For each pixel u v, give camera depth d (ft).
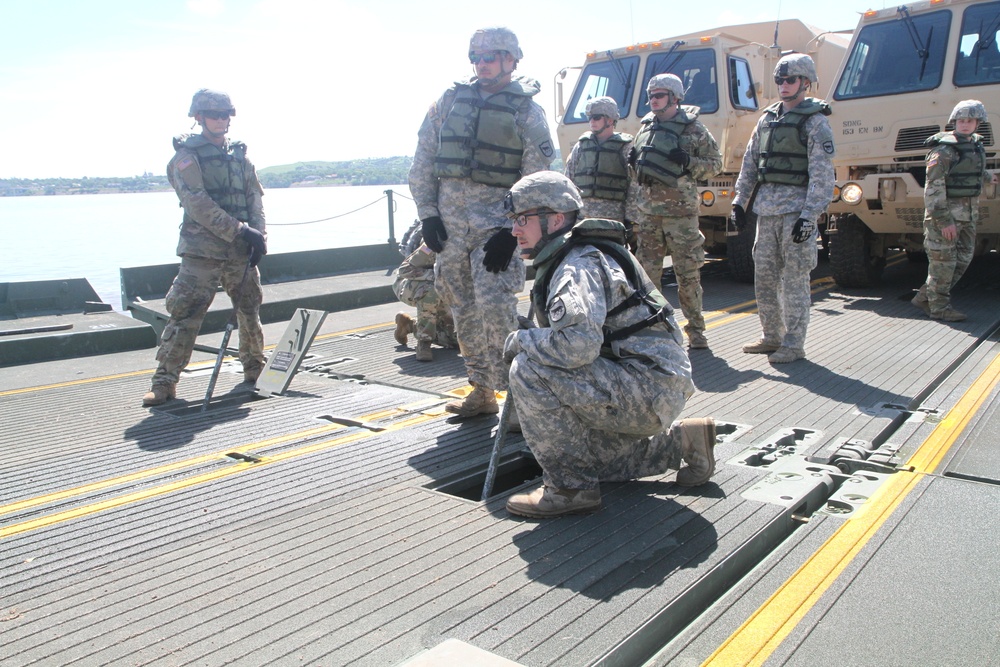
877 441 13.11
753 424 13.83
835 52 29.99
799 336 18.29
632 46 29.68
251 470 12.16
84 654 7.29
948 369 17.34
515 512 10.10
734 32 33.04
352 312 26.91
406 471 12.02
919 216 24.71
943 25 24.61
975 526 9.67
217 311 23.94
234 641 7.43
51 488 11.58
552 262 9.62
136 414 15.51
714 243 31.45
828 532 9.64
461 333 14.34
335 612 7.90
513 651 7.11
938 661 7.06
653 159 18.86
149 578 8.74
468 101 13.12
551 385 9.59
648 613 7.70
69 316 24.52
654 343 9.75
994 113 23.47
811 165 17.69
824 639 7.42
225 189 16.21
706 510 10.05
